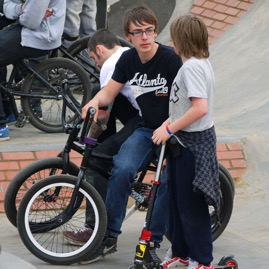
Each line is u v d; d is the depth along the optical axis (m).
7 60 18.81
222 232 14.99
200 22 12.29
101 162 13.99
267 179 18.41
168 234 13.99
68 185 13.45
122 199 13.43
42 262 13.69
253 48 25.44
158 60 13.20
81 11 22.09
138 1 28.48
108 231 13.62
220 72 24.56
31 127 20.69
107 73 14.42
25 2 18.50
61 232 14.96
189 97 12.16
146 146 13.54
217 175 12.59
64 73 19.23
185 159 12.45
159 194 13.51
